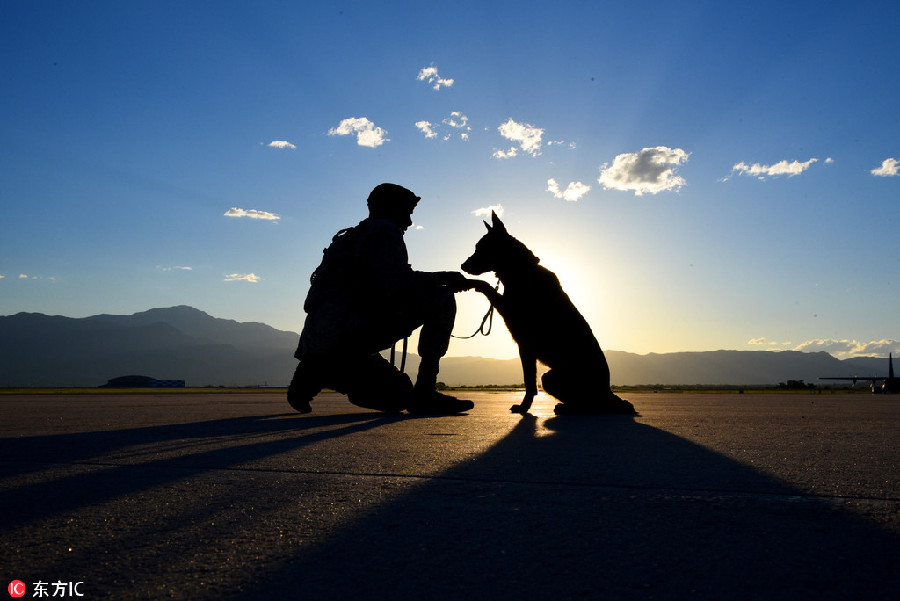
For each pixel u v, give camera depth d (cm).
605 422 491
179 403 872
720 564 142
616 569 140
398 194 565
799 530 169
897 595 124
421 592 128
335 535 167
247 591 129
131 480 240
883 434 397
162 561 147
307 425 460
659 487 224
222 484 231
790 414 599
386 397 567
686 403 876
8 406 786
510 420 508
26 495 215
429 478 241
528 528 172
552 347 579
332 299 538
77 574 139
